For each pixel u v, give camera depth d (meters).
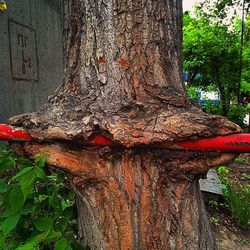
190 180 0.79
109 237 0.79
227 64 6.25
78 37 0.90
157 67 0.85
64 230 0.88
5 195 0.83
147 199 0.79
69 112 0.78
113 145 0.74
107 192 0.78
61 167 0.77
